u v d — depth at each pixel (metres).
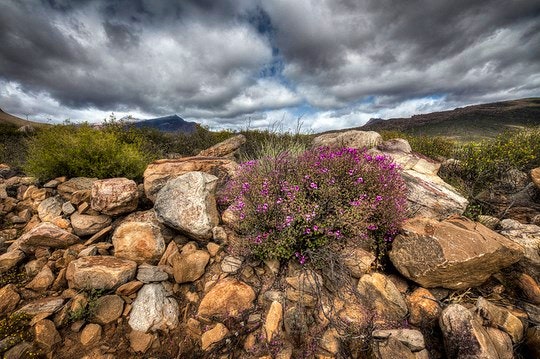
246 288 2.98
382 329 2.52
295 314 2.62
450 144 7.81
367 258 3.10
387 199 3.33
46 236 3.51
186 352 2.54
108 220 4.15
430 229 3.05
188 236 3.74
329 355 2.38
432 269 2.72
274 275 3.18
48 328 2.52
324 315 2.65
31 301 2.89
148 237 3.46
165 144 10.14
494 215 4.15
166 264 3.35
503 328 2.49
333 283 2.94
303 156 4.28
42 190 4.96
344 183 3.60
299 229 3.23
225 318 2.75
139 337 2.60
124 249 3.37
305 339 2.50
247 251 3.38
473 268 2.73
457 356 2.22
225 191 4.57
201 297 3.05
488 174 5.12
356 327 2.56
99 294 2.86
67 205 4.42
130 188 4.27
